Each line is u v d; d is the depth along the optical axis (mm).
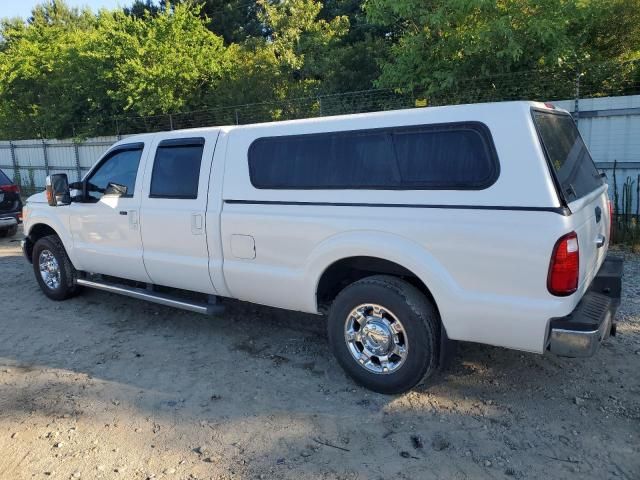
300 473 3037
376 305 3736
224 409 3766
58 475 3090
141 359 4664
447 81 9734
